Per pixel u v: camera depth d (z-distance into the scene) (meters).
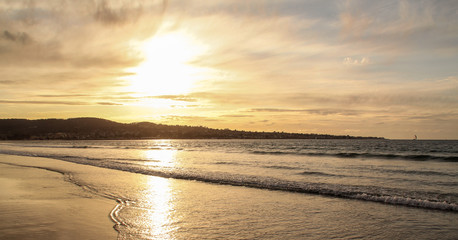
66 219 8.16
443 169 22.58
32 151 51.16
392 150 52.66
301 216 9.13
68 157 35.88
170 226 7.97
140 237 6.97
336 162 29.50
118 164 26.48
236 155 42.50
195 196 12.18
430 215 9.24
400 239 7.13
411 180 16.70
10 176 17.94
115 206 10.08
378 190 13.34
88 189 13.42
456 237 7.22
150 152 52.72
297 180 16.62
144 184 15.15
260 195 12.46
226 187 14.41
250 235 7.34
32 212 8.84
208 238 7.04
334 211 9.80
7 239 6.38
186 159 34.12
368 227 8.04
